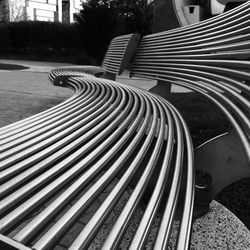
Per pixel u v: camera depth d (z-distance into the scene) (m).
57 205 1.22
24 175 1.41
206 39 2.79
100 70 5.52
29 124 2.17
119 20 20.44
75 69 5.54
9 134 1.95
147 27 21.86
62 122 2.22
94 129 2.08
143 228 1.22
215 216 2.18
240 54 2.15
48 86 8.91
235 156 2.04
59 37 23.95
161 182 1.55
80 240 1.08
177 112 2.62
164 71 3.47
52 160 1.59
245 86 1.91
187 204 1.45
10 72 12.59
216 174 2.08
